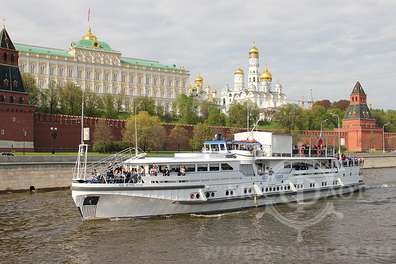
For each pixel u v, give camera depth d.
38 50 187.88
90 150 106.69
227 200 44.41
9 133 93.69
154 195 40.03
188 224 39.19
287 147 52.84
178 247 32.41
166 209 41.22
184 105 170.38
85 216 39.28
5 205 50.56
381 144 175.25
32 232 36.72
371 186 71.56
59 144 104.69
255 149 49.75
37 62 181.88
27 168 65.62
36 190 65.69
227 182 44.69
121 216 40.16
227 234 36.12
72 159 75.00
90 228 37.50
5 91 94.06
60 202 52.88
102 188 38.06
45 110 133.25
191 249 31.94
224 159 44.59
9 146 93.50
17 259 29.70
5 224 39.84
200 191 42.47
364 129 169.50
